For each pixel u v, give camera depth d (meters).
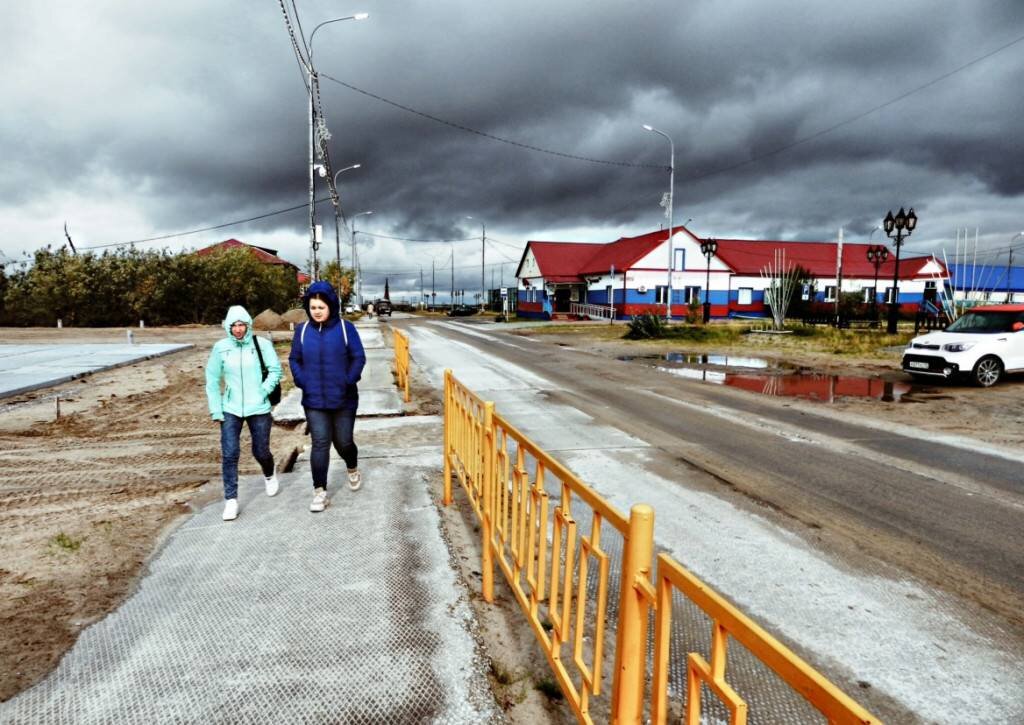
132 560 3.66
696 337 22.66
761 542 4.14
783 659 1.03
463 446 4.23
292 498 4.82
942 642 2.95
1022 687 2.60
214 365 4.32
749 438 7.20
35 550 3.79
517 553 2.88
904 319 39.56
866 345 19.34
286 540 3.96
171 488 5.12
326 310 4.40
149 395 10.58
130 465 5.91
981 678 2.67
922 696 2.54
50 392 10.80
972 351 11.07
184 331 31.56
